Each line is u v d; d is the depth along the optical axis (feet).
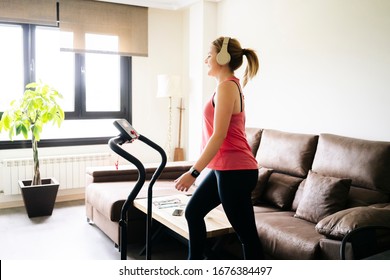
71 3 15.17
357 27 10.49
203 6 15.52
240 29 14.66
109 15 15.97
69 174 15.69
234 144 6.30
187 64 17.83
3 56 14.96
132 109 17.24
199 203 6.73
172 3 16.81
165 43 17.67
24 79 15.24
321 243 7.43
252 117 14.38
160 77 16.31
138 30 16.70
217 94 6.22
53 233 11.92
